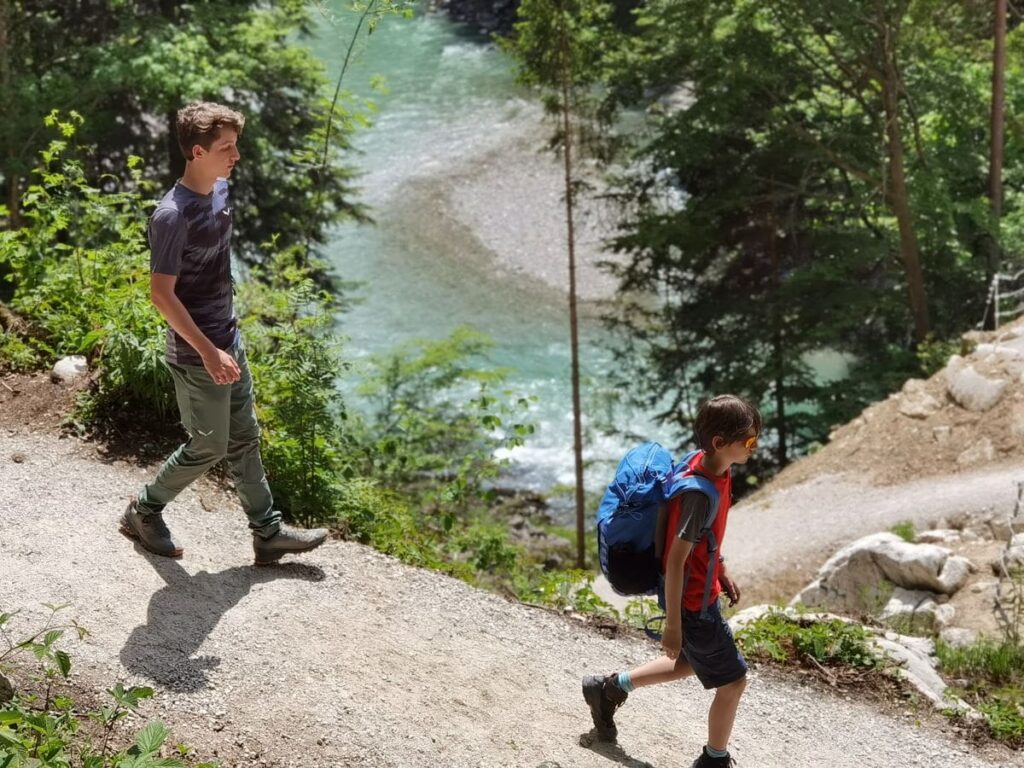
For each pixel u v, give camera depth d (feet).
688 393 85.97
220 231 15.58
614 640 20.17
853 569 35.83
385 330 108.37
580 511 66.80
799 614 24.59
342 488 22.76
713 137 80.12
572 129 74.79
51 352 23.88
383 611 18.48
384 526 23.04
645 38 74.49
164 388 22.29
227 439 16.96
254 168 70.49
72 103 64.44
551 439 88.63
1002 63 79.66
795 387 81.20
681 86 83.25
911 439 50.37
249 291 28.60
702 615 14.17
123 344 22.16
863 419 53.57
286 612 17.53
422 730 15.47
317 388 23.22
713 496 13.42
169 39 68.33
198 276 15.69
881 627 28.32
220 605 17.29
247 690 15.38
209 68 66.44
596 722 16.21
